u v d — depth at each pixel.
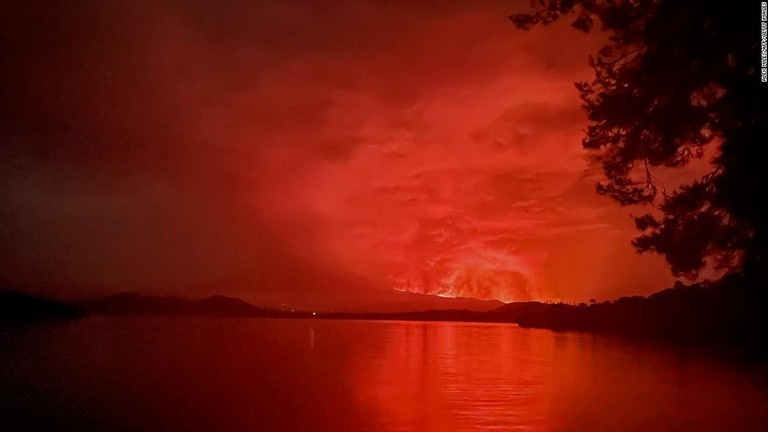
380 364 13.48
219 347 17.45
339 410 7.98
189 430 6.86
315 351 16.61
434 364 13.41
